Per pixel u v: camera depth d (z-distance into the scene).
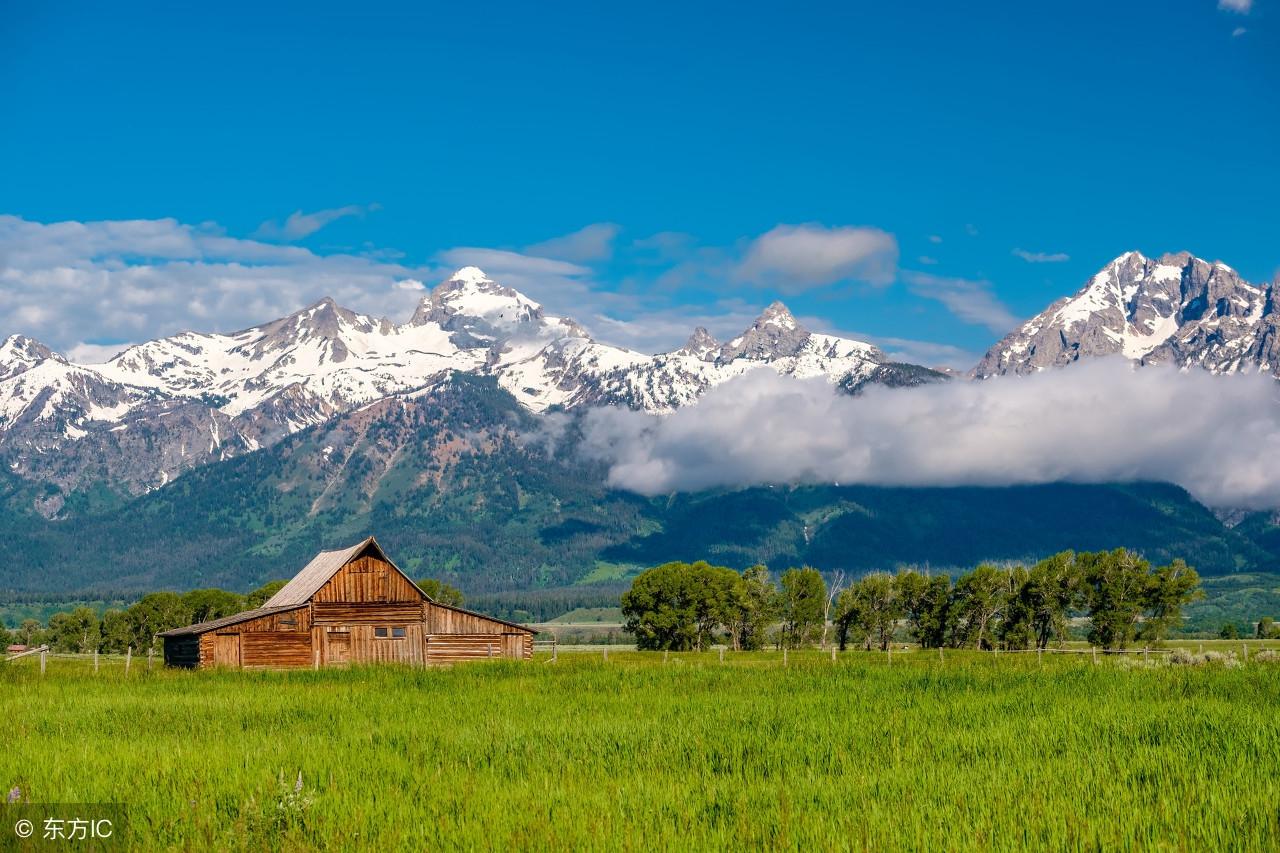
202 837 20.72
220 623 88.94
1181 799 22.67
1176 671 55.09
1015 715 37.28
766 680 53.03
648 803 23.28
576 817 22.11
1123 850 19.25
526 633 95.19
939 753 29.58
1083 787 24.22
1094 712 37.34
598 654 103.31
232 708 41.12
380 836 20.67
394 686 52.66
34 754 29.16
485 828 21.23
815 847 19.84
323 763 27.97
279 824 21.50
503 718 37.81
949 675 52.66
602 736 32.75
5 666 65.50
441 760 28.80
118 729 35.50
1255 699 41.75
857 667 59.94
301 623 89.75
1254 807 21.72
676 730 33.97
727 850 19.84
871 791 24.47
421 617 92.50
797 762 28.50
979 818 21.62
